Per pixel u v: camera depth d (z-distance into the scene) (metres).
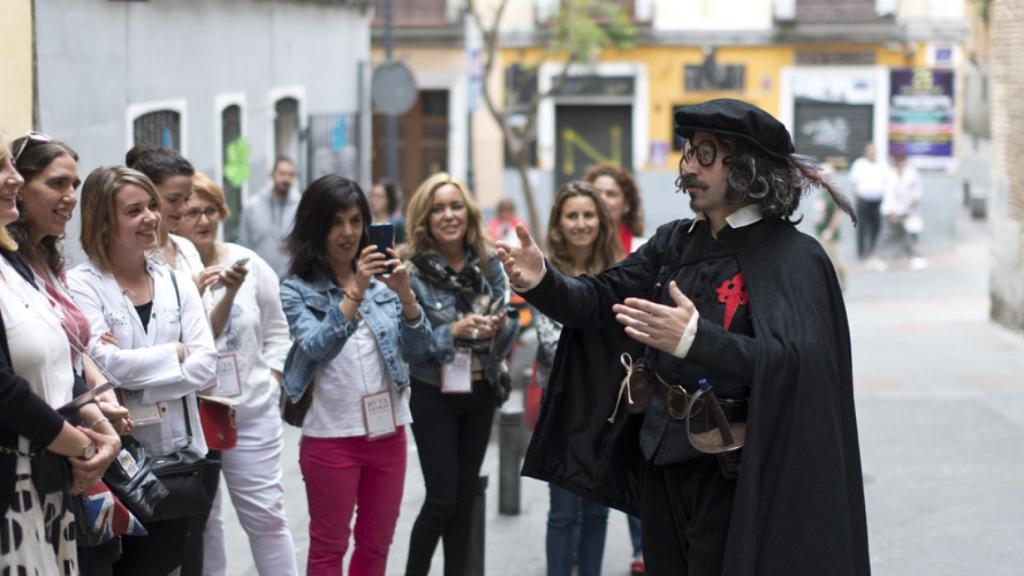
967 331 18.75
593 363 5.33
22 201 5.36
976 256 32.47
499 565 8.67
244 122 17.69
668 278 5.15
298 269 7.07
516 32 35.69
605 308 5.25
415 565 7.33
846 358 4.95
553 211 7.92
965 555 8.67
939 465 11.02
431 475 7.29
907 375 15.25
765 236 4.94
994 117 18.92
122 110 13.23
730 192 4.90
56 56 11.50
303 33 20.73
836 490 4.73
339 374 6.91
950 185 34.22
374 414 6.92
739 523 4.64
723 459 4.84
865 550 4.96
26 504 4.85
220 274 6.58
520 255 5.07
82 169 12.12
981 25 39.59
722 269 4.95
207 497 5.96
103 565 5.48
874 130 34.75
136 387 5.80
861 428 12.45
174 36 14.84
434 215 7.38
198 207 7.20
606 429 5.31
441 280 7.38
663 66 35.56
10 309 4.95
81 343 5.45
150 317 6.04
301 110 20.66
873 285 27.12
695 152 4.93
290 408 6.94
